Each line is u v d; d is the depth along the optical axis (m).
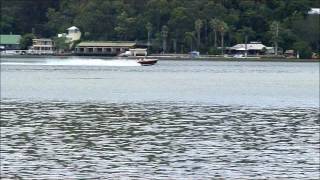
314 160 133.50
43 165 128.50
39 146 146.62
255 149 144.75
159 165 129.25
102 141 153.62
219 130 171.25
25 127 173.75
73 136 160.25
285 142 153.38
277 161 132.75
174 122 186.12
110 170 125.19
